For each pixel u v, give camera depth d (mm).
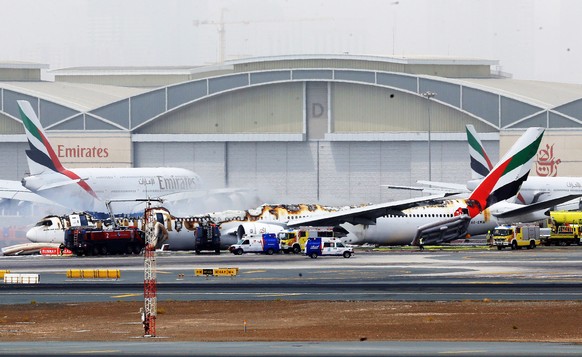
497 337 155000
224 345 143000
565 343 146125
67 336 157875
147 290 165125
